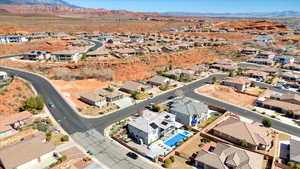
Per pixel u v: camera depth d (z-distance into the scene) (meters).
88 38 184.38
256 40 184.50
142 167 39.38
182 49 144.50
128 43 159.38
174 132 50.97
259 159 39.75
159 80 83.44
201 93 76.88
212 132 51.91
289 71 103.69
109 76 89.62
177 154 43.34
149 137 45.97
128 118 57.09
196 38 195.62
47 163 39.06
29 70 91.12
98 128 52.00
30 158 37.81
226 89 78.88
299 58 129.88
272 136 49.69
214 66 109.94
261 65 114.94
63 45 140.62
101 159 41.06
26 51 124.44
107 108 63.03
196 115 54.69
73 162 39.62
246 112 62.44
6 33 179.25
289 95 67.88
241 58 131.25
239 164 37.84
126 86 77.75
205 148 45.28
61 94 70.69
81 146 44.75
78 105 64.00
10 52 120.12
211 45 162.38
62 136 47.78
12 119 49.84
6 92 63.84
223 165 37.78
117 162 40.44
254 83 82.94
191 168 39.53
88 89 77.50
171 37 198.00
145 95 72.88
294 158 40.16
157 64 112.31
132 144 46.28
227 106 66.44
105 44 154.50
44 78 83.31
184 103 58.38
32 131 48.38
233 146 44.78
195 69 100.62
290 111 59.34
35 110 57.91
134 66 104.12
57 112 59.06
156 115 52.69
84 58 108.88
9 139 44.88
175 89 80.44
